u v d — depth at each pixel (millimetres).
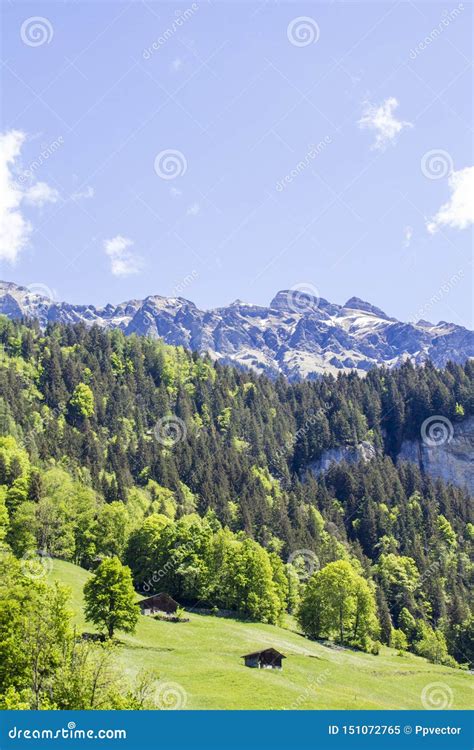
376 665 131875
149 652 105188
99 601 103625
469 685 126562
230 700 86750
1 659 68875
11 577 87312
